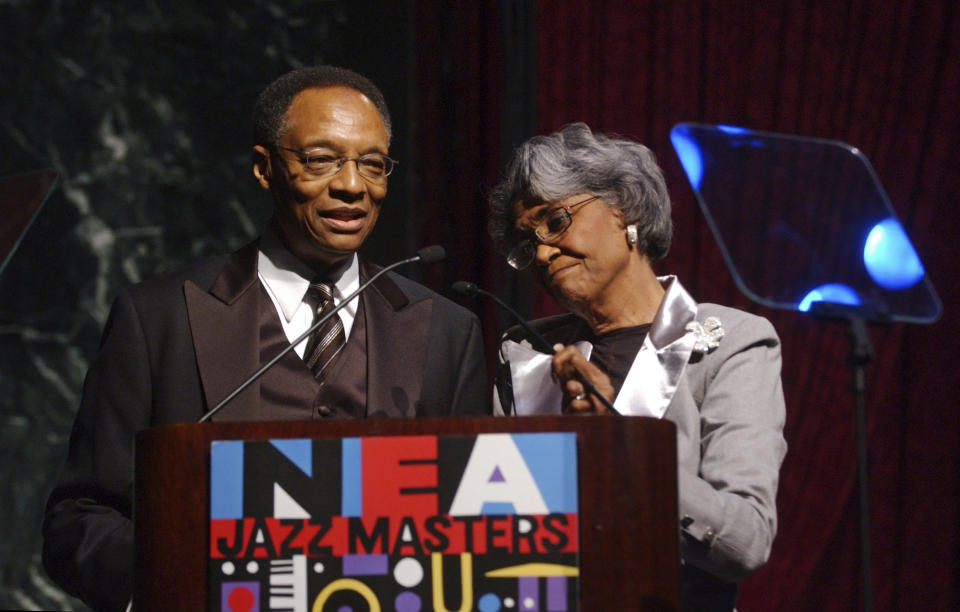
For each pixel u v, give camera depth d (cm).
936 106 1522
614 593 587
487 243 1432
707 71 1508
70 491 844
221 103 1468
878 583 1475
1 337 1394
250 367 854
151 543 607
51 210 1418
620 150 911
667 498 600
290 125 869
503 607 584
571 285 893
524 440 594
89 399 869
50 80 1434
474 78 1459
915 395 1496
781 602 1437
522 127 1459
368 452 597
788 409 1467
